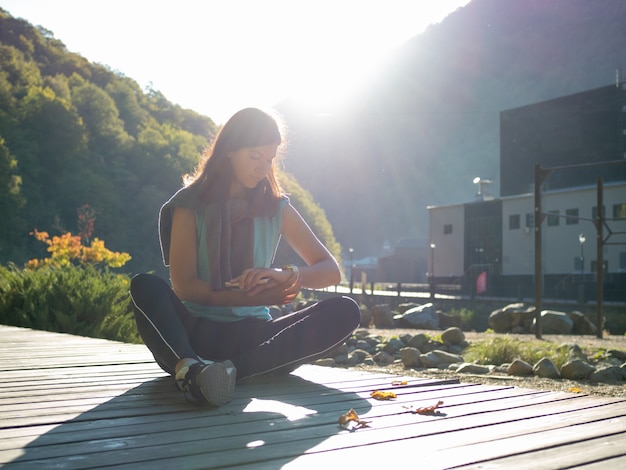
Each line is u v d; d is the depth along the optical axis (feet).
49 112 229.04
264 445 5.86
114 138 264.31
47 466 5.18
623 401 8.16
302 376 10.12
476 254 156.56
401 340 29.45
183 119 397.80
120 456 5.48
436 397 8.41
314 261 9.68
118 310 28.09
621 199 121.80
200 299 8.87
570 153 172.65
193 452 5.60
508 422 6.89
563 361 22.65
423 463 5.27
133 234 238.48
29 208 210.59
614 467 5.16
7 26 341.62
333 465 5.22
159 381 9.77
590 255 127.44
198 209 8.83
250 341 9.21
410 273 249.34
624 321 65.98
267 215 9.32
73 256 58.90
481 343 26.50
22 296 27.76
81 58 363.97
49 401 8.09
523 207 142.51
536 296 39.24
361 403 7.96
